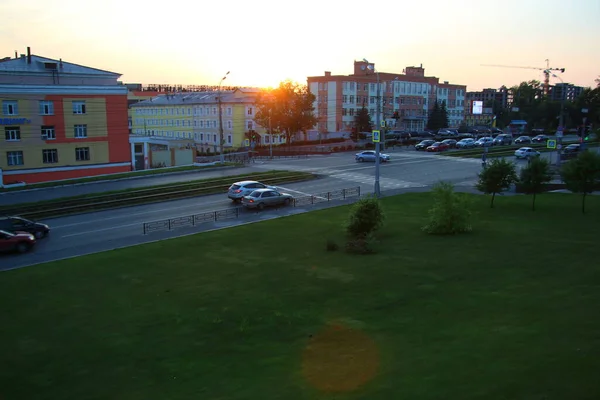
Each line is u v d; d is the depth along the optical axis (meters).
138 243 29.33
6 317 18.77
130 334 17.11
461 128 123.56
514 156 73.69
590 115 116.38
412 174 56.91
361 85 109.44
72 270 24.30
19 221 30.30
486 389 11.90
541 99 146.00
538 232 29.30
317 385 13.08
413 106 122.19
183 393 13.20
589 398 11.09
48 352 15.95
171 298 20.39
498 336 15.03
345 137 106.69
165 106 109.56
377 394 12.26
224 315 18.48
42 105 56.44
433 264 23.56
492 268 22.52
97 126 60.56
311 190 47.12
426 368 13.39
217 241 29.31
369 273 22.67
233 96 96.44
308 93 89.38
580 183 34.44
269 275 22.94
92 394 13.41
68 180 51.09
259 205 38.59
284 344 15.91
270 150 82.56
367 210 28.58
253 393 12.91
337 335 16.30
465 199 29.88
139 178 53.69
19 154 55.62
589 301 17.55
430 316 17.34
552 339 14.42
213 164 62.12
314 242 28.61
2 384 14.07
